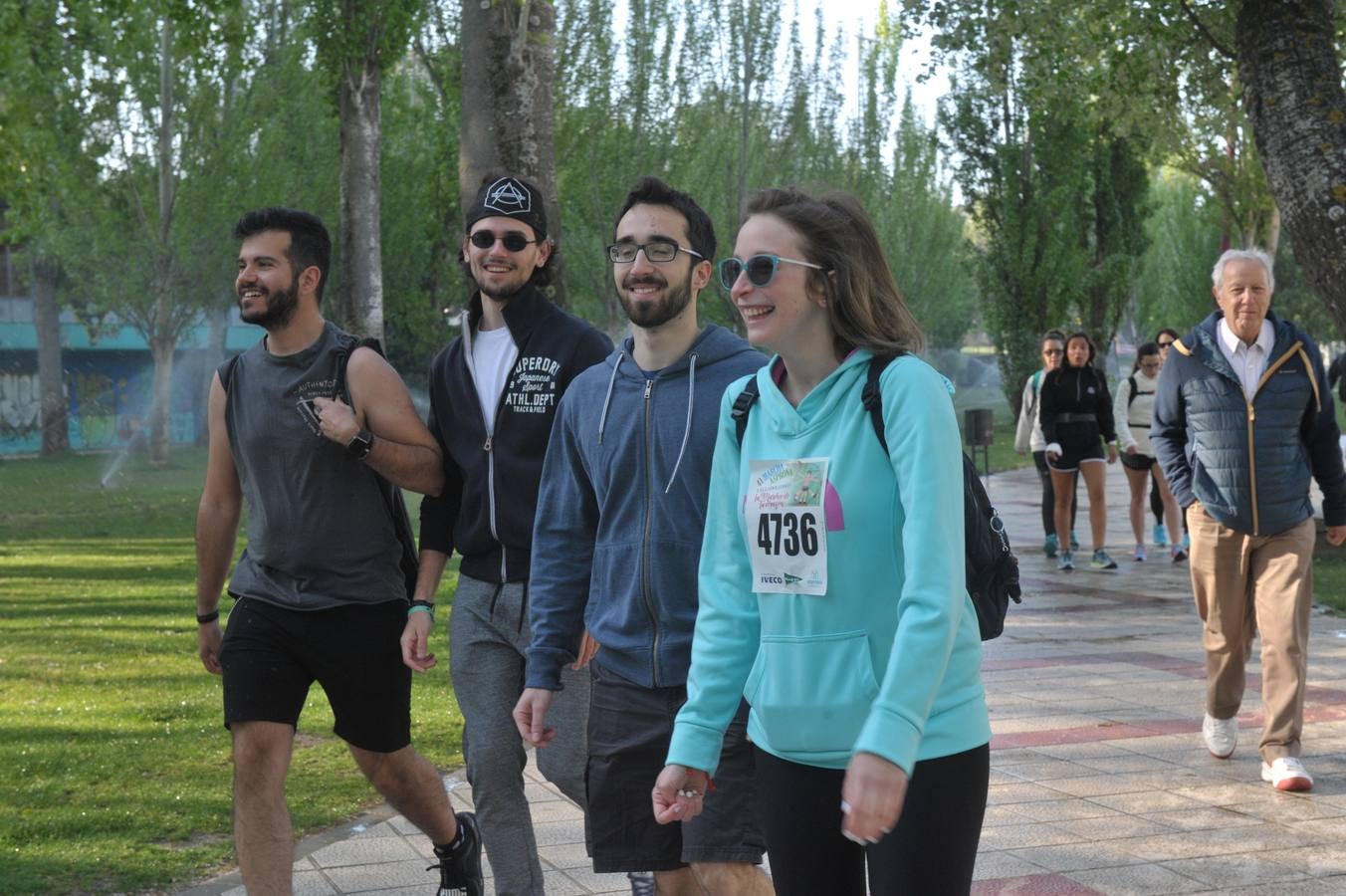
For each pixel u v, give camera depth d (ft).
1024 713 22.90
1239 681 19.49
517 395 12.79
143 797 17.93
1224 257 18.78
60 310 139.74
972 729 8.13
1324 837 16.02
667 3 127.34
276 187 121.49
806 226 8.45
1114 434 43.27
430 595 13.33
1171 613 34.09
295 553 12.98
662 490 11.03
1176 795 17.85
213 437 13.64
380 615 13.26
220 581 14.05
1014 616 33.78
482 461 12.86
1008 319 131.54
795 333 8.52
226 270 119.96
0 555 51.37
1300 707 18.31
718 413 10.98
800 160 143.64
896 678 7.43
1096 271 130.41
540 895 12.64
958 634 8.16
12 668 27.66
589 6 118.42
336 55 65.46
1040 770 19.21
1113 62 54.24
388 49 66.13
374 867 15.29
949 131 131.23
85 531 63.05
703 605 9.01
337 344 13.28
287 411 13.01
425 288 139.44
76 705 23.97
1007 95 126.62
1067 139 126.82
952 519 7.79
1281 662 18.28
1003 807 17.37
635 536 11.12
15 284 149.38
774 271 8.43
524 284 13.08
